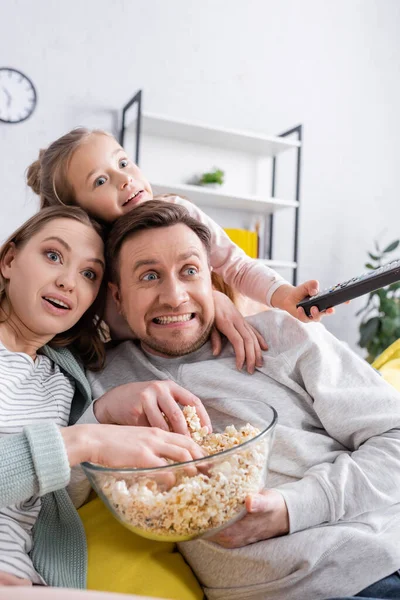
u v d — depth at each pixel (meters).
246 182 3.32
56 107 2.79
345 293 0.89
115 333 1.06
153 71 3.03
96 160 1.17
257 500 0.61
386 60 3.78
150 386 0.74
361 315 3.61
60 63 2.79
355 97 3.66
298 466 0.81
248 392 0.88
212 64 3.19
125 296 0.90
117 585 0.68
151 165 3.04
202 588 0.77
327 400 0.85
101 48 2.89
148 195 1.22
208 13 3.17
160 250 0.86
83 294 0.83
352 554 0.72
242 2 3.28
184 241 0.87
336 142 3.59
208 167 3.19
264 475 0.62
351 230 3.63
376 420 0.83
